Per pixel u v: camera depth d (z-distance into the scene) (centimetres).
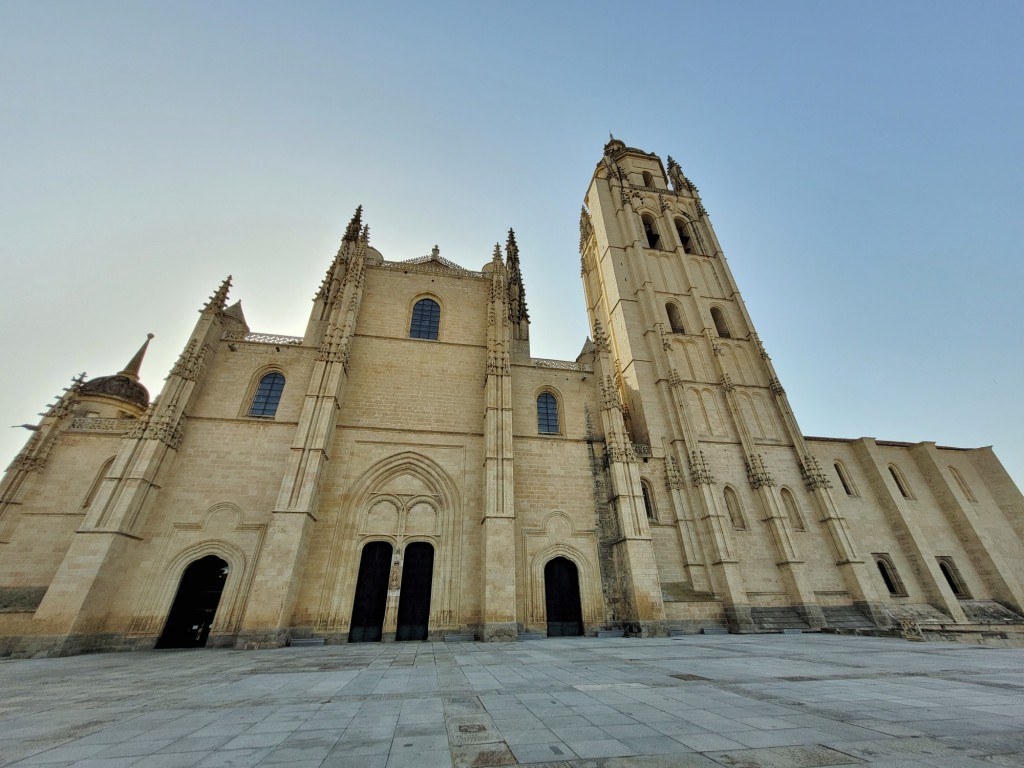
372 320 3566
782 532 3428
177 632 2392
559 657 1661
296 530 2430
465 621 2617
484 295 3919
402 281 3819
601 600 2888
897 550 3803
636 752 562
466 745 606
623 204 5216
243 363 3148
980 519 4212
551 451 3316
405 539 2802
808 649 1873
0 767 539
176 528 2544
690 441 3662
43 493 2616
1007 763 495
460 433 3186
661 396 4012
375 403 3195
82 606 2095
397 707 856
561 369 3716
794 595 3238
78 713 833
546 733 659
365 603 2611
